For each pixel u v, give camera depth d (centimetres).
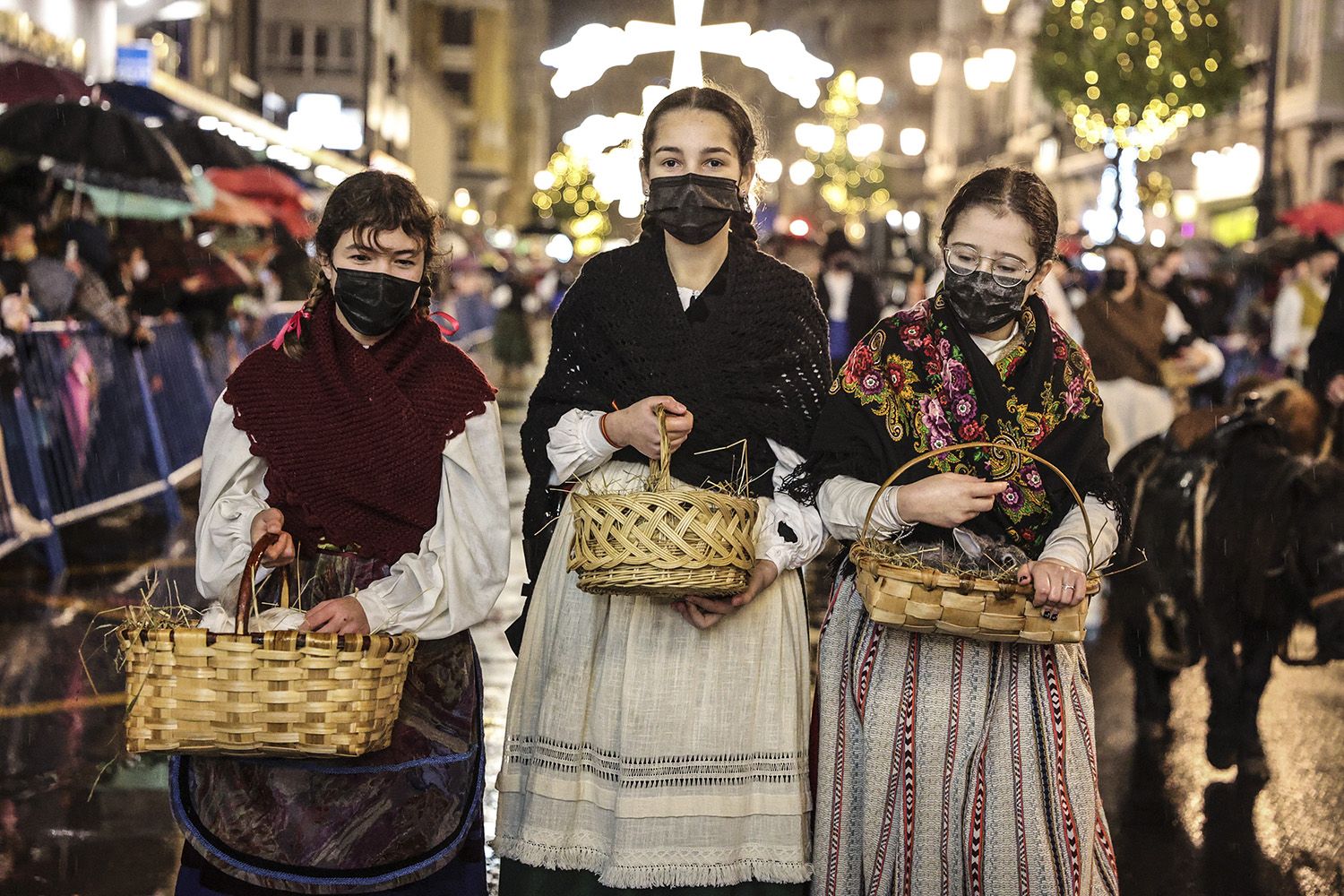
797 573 365
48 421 910
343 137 4184
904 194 5578
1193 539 582
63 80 1155
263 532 316
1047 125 4041
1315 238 1339
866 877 338
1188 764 572
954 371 335
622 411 340
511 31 8706
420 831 327
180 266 1150
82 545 959
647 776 342
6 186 944
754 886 348
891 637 338
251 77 3447
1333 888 457
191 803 321
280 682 286
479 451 334
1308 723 634
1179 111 2256
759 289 356
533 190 9262
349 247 317
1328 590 547
